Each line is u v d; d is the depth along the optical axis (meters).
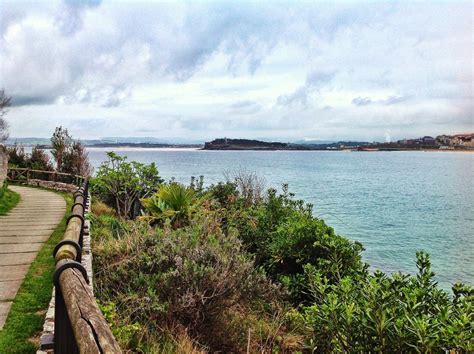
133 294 4.73
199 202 10.52
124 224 8.55
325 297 4.60
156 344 4.14
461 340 3.12
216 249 5.70
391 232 17.61
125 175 13.10
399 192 36.53
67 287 2.06
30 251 7.41
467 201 29.75
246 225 9.49
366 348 3.73
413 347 3.45
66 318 2.16
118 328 4.02
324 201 28.53
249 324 5.36
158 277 4.97
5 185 16.16
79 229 3.61
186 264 5.03
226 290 5.06
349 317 3.75
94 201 13.24
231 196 12.45
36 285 5.40
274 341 5.14
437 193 35.81
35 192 19.34
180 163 103.69
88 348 1.39
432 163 130.50
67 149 25.31
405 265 12.23
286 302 6.43
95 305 1.83
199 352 4.38
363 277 4.80
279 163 110.38
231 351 4.94
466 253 13.72
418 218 21.66
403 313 3.69
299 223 7.83
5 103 26.41
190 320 4.95
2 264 6.46
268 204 10.20
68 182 22.52
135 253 5.70
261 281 6.08
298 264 7.66
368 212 23.59
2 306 4.65
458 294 3.87
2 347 3.68
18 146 26.44
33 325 4.16
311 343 4.38
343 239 7.41
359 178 55.31
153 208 10.38
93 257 6.02
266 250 8.41
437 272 11.47
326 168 85.38
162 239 5.92
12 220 11.11
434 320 3.45
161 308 4.53
